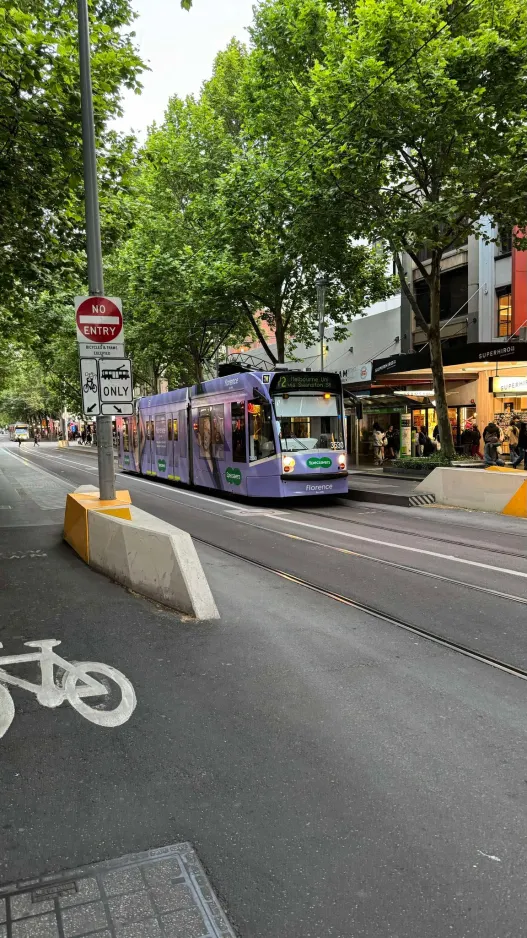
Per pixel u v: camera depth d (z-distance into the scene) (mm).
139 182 26375
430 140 14016
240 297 22812
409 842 2664
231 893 2369
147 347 30250
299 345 37844
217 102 29016
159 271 24797
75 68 8750
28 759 3381
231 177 20812
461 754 3391
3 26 8055
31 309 20375
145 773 3229
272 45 20391
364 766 3271
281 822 2809
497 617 5793
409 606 6168
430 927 2203
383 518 12422
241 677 4430
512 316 22844
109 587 6910
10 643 5137
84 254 14445
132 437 26438
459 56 13375
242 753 3416
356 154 14000
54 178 11164
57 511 13539
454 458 19172
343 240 17297
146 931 2189
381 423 26531
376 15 13430
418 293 27984
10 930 2189
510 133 13500
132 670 4566
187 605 5848
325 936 2164
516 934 2172
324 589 6848
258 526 11453
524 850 2609
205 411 17547
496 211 14375
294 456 14086
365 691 4195
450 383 24781
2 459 40750
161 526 6660
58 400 65312
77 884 2424
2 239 12430
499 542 9531
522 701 4047
